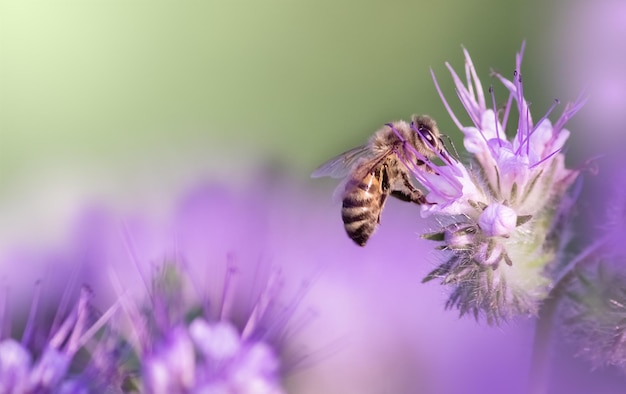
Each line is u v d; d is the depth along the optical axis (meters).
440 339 0.24
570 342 0.22
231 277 0.22
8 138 0.28
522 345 0.23
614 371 0.23
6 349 0.21
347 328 0.23
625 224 0.22
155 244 0.24
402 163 0.23
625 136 0.25
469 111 0.22
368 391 0.23
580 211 0.22
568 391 0.23
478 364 0.23
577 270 0.22
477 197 0.22
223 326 0.21
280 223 0.25
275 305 0.22
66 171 0.26
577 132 0.25
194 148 0.27
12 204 0.25
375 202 0.23
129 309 0.21
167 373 0.21
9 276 0.23
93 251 0.24
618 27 0.27
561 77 0.27
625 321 0.22
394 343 0.23
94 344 0.21
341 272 0.24
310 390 0.23
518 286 0.22
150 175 0.26
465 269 0.22
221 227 0.24
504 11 0.28
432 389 0.23
